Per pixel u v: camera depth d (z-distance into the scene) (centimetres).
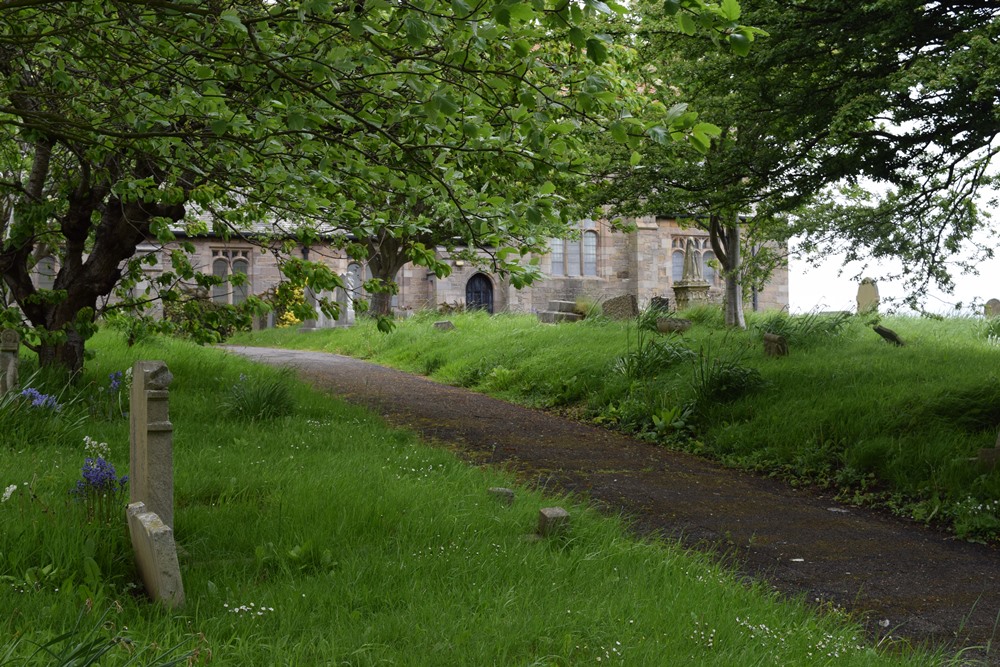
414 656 385
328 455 853
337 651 385
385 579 490
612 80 906
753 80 1165
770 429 1123
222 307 1084
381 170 627
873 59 1079
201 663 353
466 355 2033
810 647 451
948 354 1537
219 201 992
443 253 4288
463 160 650
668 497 898
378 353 2431
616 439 1236
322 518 589
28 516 522
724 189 1357
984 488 849
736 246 2330
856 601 599
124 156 910
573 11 411
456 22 433
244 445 876
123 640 345
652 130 432
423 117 536
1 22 668
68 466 717
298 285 934
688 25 410
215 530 560
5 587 421
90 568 445
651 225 4534
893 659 465
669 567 575
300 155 648
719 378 1281
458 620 432
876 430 1045
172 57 613
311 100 558
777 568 670
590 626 438
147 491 497
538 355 1834
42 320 1207
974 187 1246
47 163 1172
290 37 534
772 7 1080
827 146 1240
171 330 1147
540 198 572
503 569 529
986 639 528
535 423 1344
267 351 2617
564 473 991
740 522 810
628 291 4588
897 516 862
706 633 451
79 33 630
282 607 435
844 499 923
